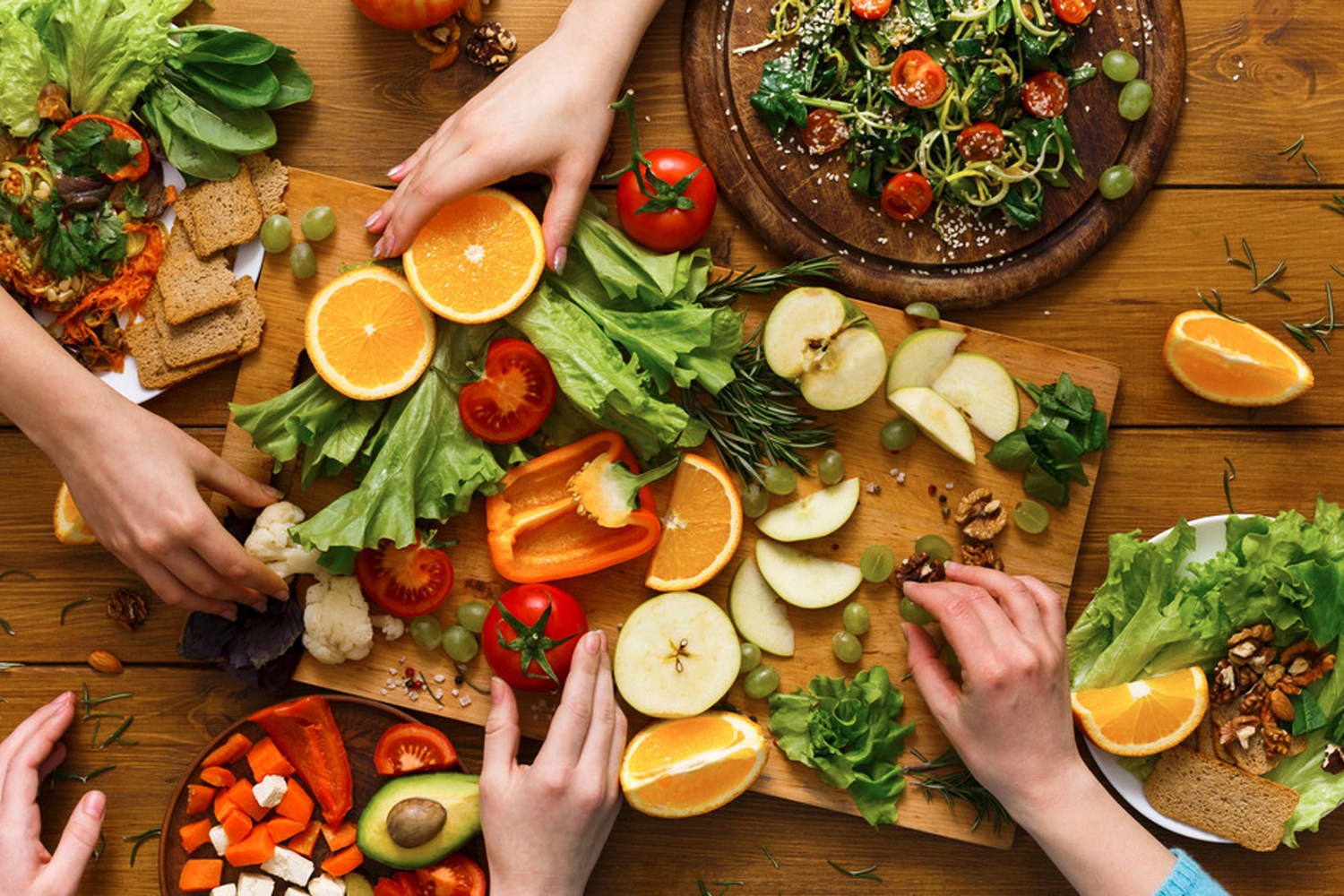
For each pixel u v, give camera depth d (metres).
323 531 1.17
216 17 1.30
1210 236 1.33
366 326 1.19
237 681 1.31
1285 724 1.27
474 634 1.28
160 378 1.26
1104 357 1.33
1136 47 1.29
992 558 1.28
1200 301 1.33
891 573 1.27
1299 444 1.33
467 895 1.26
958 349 1.28
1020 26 1.24
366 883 1.27
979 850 1.32
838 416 1.30
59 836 1.31
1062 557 1.29
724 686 1.25
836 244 1.30
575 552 1.27
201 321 1.26
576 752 1.17
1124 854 1.14
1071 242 1.29
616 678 1.24
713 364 1.22
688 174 1.23
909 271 1.30
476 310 1.18
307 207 1.27
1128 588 1.26
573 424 1.25
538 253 1.19
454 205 1.19
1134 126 1.30
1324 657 1.24
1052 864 1.32
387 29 1.30
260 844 1.25
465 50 1.30
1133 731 1.24
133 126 1.26
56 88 1.22
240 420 1.19
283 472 1.28
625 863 1.32
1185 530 1.25
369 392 1.19
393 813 1.19
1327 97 1.32
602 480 1.20
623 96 1.31
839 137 1.26
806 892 1.32
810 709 1.26
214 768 1.25
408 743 1.25
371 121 1.31
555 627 1.20
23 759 1.25
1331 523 1.26
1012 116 1.28
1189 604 1.24
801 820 1.32
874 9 1.23
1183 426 1.33
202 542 1.12
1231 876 1.31
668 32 1.31
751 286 1.27
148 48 1.21
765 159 1.29
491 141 1.15
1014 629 1.17
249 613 1.24
